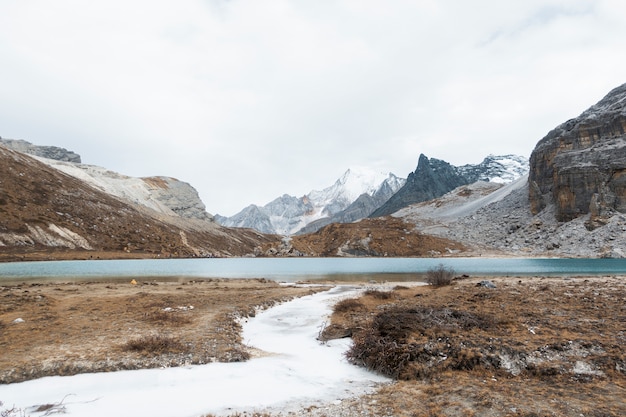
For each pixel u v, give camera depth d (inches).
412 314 807.1
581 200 5457.7
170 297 1302.9
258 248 6968.5
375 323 786.8
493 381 522.6
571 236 5049.2
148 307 1072.2
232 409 460.4
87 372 575.8
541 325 732.7
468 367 569.9
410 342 653.9
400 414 437.1
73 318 896.3
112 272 2878.9
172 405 470.3
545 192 6658.5
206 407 465.7
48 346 668.7
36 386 520.1
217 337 770.8
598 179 5364.2
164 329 820.0
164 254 5728.3
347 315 1000.2
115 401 479.5
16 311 954.7
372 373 600.7
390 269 3523.6
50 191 5959.6
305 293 1530.5
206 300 1252.5
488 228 6781.5
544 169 6835.6
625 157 5334.6
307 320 1018.7
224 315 989.8
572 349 588.1
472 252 5708.7
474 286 1464.1
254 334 870.4
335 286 1871.3
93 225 5753.0
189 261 4864.7
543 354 577.3
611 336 636.1
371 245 6269.7
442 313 812.6
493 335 678.5
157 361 621.9
